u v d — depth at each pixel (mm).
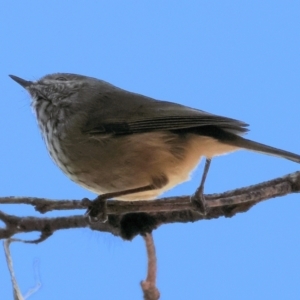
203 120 2496
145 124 2504
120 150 2504
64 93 2523
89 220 2488
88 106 2516
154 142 2502
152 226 2494
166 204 2479
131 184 2506
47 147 2521
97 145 2506
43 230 2484
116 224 2494
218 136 2498
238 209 2494
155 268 2490
